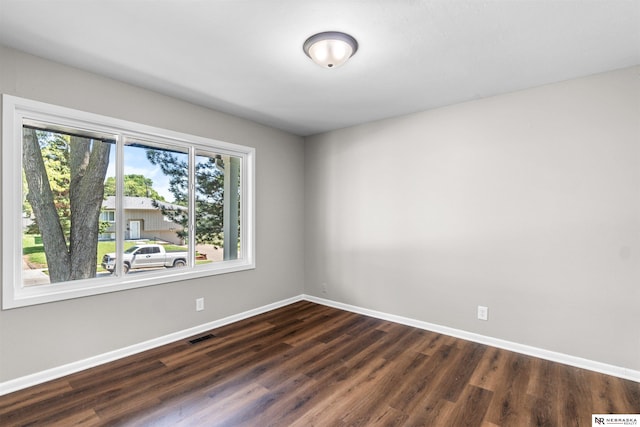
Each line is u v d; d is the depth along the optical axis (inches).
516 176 108.8
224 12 67.7
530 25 71.9
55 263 92.7
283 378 90.3
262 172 151.3
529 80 100.7
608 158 93.3
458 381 88.8
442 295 125.4
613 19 69.3
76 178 96.5
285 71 95.7
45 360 87.4
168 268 118.9
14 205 83.7
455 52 84.0
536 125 105.0
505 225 110.9
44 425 69.6
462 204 120.4
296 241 170.2
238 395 81.7
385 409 76.3
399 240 137.6
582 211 97.2
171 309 116.2
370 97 116.3
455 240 122.0
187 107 121.0
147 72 96.5
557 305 101.1
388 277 141.0
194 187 127.0
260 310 150.2
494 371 94.4
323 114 136.0
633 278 89.9
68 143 94.8
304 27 73.4
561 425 70.6
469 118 118.8
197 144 126.5
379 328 130.5
